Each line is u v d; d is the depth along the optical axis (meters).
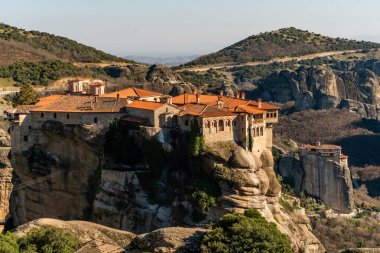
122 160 126.06
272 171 127.12
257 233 79.00
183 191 118.38
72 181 132.88
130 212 120.44
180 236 83.88
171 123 124.19
